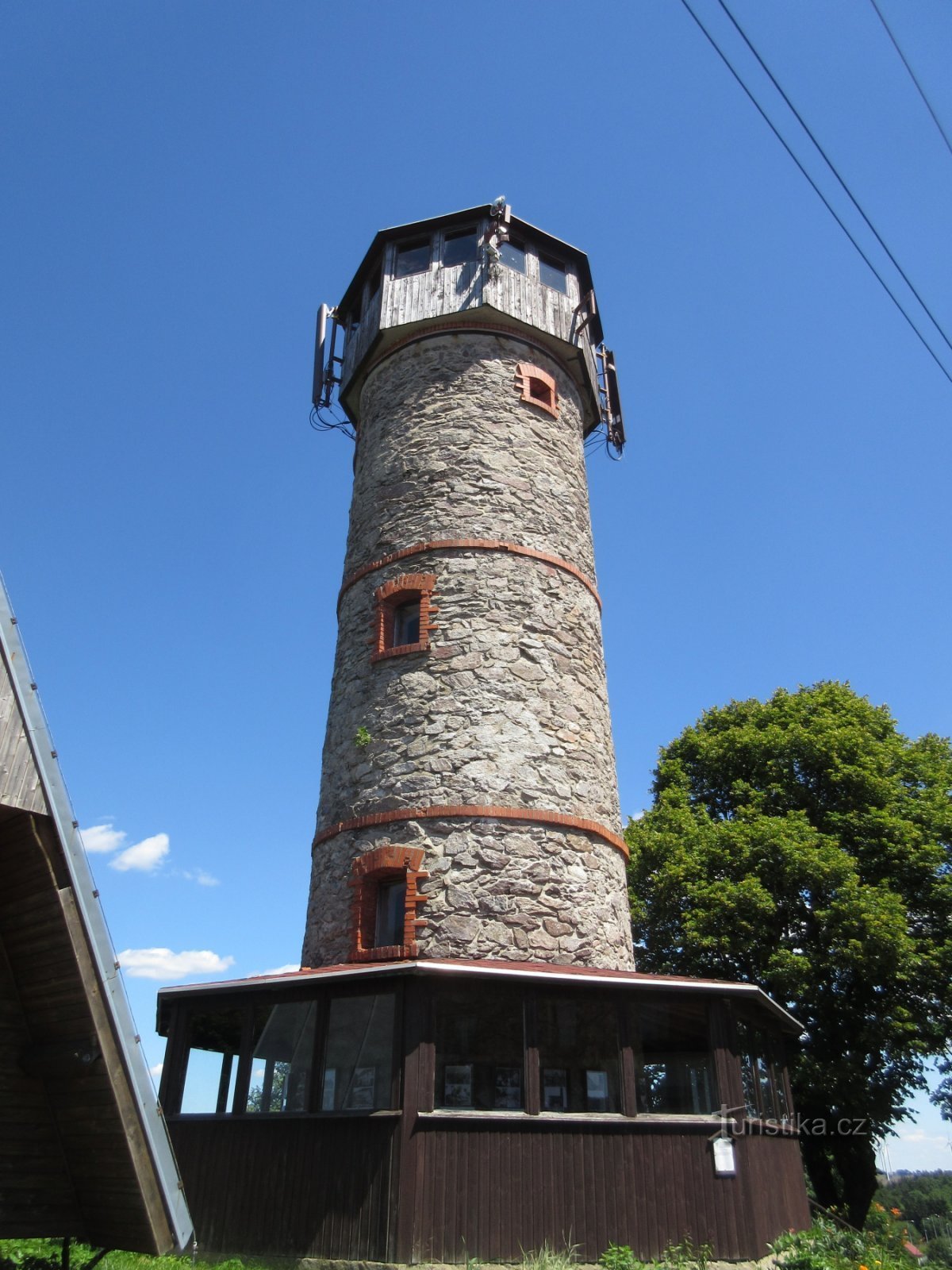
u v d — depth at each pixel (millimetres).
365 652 13320
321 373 17109
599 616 14750
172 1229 5395
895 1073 16688
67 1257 6727
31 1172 5840
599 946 11523
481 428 14445
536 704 12547
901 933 15586
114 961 5461
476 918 10914
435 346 15273
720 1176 8984
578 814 12117
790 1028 11641
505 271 15594
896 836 17547
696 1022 9664
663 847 18656
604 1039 9180
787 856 17047
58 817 5297
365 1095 8562
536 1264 7812
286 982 9469
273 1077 9367
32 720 5328
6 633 5387
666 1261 8336
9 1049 5852
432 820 11469
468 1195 8070
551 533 14109
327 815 12664
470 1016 8852
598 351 18203
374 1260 7762
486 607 12945
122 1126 5344
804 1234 9805
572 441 15586
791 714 20609
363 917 11289
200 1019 10406
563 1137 8594
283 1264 8242
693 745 21297
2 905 5602
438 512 13719
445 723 12102
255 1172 9016
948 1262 13102
